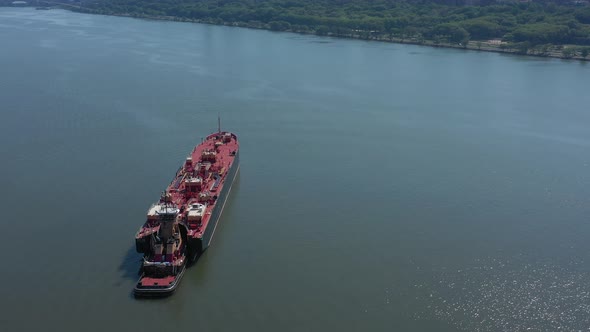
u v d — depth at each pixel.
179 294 95.88
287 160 162.12
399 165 161.12
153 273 96.75
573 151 178.62
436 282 101.44
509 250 113.62
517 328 89.00
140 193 132.50
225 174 133.25
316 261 107.38
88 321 88.25
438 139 188.12
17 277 98.38
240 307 93.06
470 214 129.88
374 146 178.12
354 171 154.88
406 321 90.44
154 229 103.31
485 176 154.50
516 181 151.38
